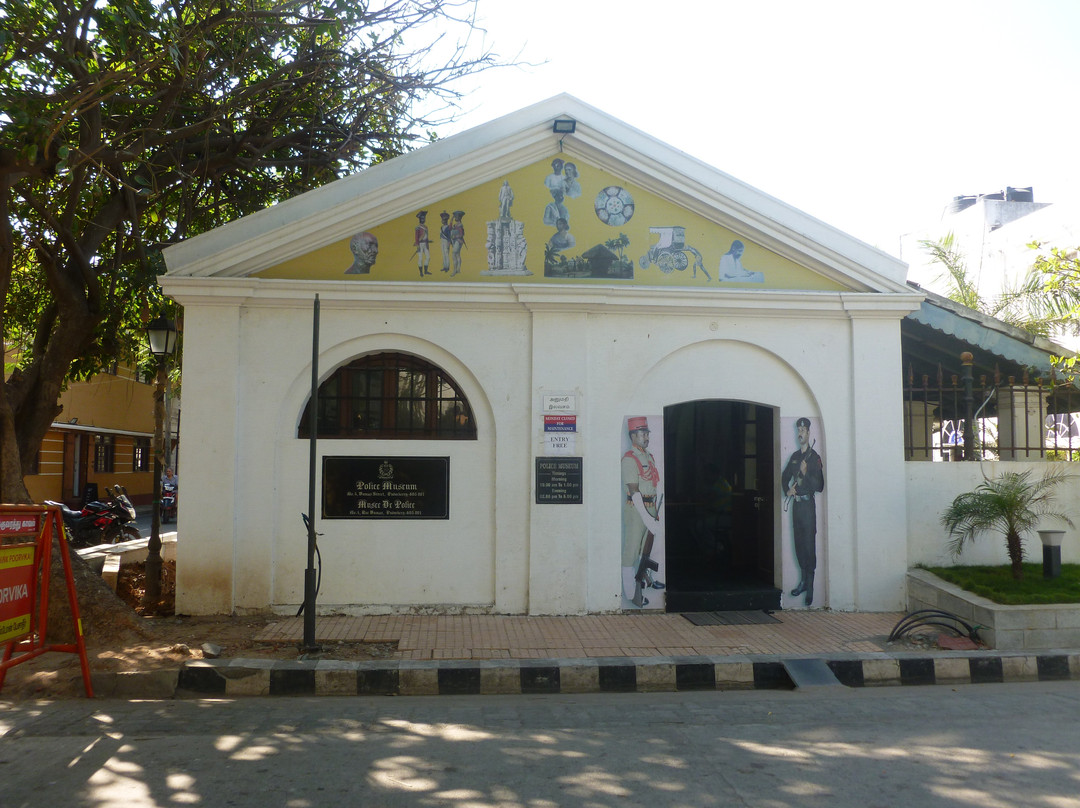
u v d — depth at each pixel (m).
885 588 9.80
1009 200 23.67
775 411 10.07
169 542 15.05
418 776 5.04
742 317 9.88
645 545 9.64
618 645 8.15
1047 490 10.16
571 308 9.55
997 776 5.09
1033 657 7.93
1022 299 15.36
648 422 9.73
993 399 11.84
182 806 4.57
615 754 5.49
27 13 8.84
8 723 6.09
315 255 9.46
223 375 9.19
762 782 4.97
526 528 9.45
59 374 10.12
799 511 9.89
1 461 8.55
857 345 9.96
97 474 29.17
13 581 6.36
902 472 9.91
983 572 9.62
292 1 11.55
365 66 12.72
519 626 8.86
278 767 5.18
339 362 9.44
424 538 9.40
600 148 9.63
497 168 9.62
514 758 5.39
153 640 7.94
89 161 9.59
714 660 7.64
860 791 4.83
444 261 9.59
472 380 9.57
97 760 5.29
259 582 9.14
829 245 9.89
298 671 7.15
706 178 9.75
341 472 9.36
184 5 10.12
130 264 12.12
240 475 9.21
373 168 9.60
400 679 7.21
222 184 13.61
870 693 7.25
